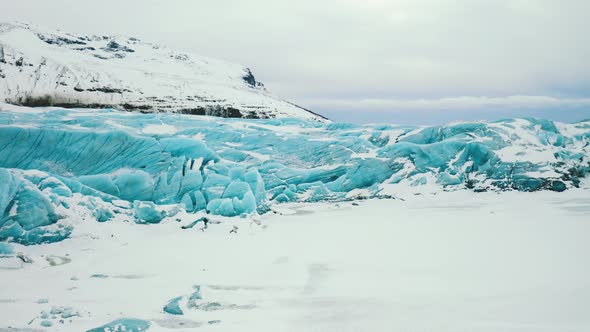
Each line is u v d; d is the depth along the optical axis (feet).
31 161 78.59
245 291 34.60
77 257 46.21
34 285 36.78
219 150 101.71
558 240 47.50
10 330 27.43
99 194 65.98
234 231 57.82
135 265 42.70
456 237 51.08
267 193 93.45
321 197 93.71
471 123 108.37
